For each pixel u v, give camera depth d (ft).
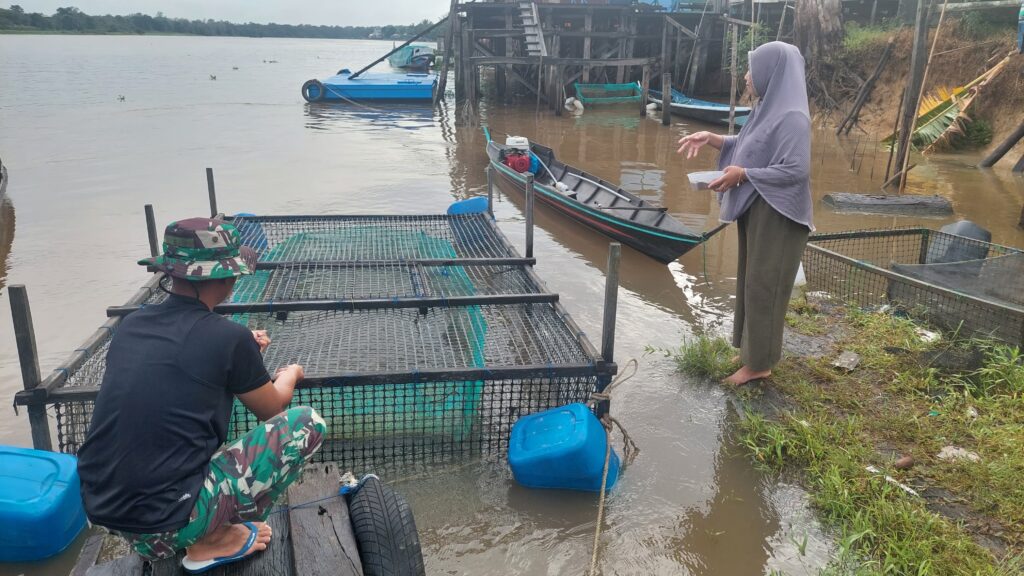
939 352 18.33
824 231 31.83
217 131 61.62
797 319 21.25
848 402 16.51
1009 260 19.86
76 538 12.34
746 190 15.89
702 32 81.92
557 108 74.38
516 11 82.94
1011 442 14.33
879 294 22.27
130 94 91.81
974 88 46.65
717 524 12.97
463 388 14.96
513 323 17.70
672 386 18.17
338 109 80.02
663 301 24.50
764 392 17.24
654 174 45.91
